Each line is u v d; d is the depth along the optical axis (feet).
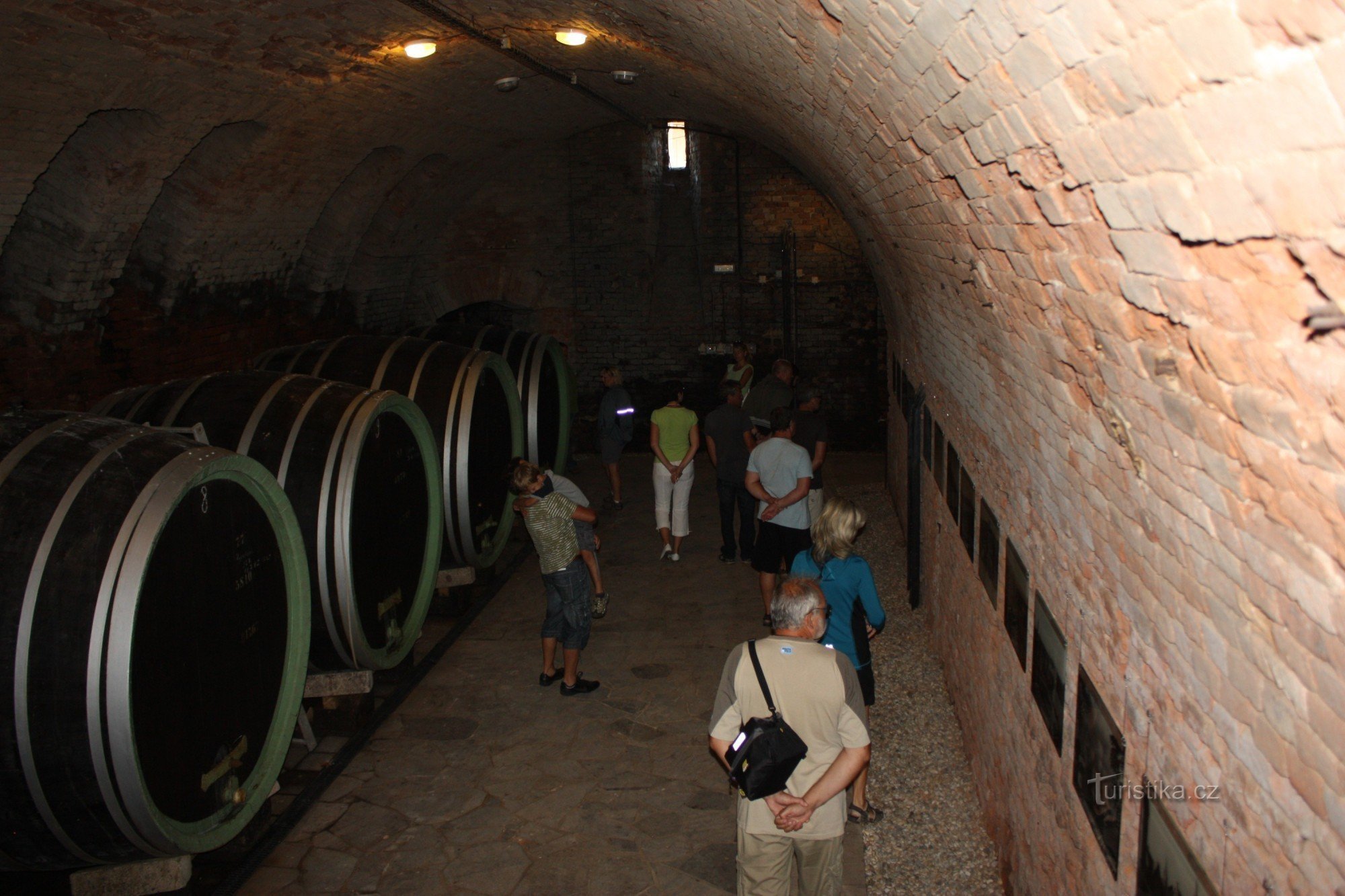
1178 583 6.43
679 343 43.86
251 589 14.92
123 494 12.43
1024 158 6.75
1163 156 4.64
